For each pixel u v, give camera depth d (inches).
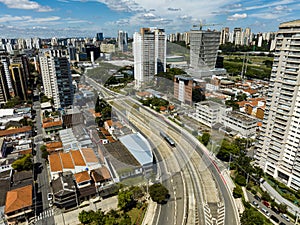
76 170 1457.9
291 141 1472.7
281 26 1358.3
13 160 1722.4
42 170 1691.7
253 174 1576.0
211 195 1331.2
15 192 1288.1
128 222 1145.4
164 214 1215.6
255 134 2114.9
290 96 1403.8
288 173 1512.1
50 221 1224.8
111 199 1353.3
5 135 2134.6
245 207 1331.2
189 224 1141.7
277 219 1251.2
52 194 1369.3
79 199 1318.9
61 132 2028.8
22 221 1230.3
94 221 1170.6
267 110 1571.1
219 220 1172.5
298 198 1422.2
